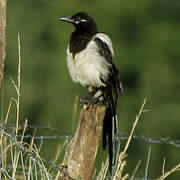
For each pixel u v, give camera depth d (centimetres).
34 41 2658
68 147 665
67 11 2855
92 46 802
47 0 2852
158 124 2447
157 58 2823
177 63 2828
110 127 771
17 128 632
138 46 2898
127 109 2531
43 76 2542
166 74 2698
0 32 643
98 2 2969
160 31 2908
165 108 2530
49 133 1475
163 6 3012
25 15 2723
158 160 2098
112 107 782
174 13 3023
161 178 661
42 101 2436
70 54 813
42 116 2384
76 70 811
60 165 654
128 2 2975
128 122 2453
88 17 830
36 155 622
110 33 2962
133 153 2119
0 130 635
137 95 2627
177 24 2973
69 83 2505
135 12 2986
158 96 2616
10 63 2392
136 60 2827
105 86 807
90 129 661
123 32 2972
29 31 2678
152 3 2998
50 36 2744
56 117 2394
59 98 2455
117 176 639
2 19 643
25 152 619
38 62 2566
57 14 2794
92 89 818
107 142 768
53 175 664
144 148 2094
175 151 2077
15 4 2753
